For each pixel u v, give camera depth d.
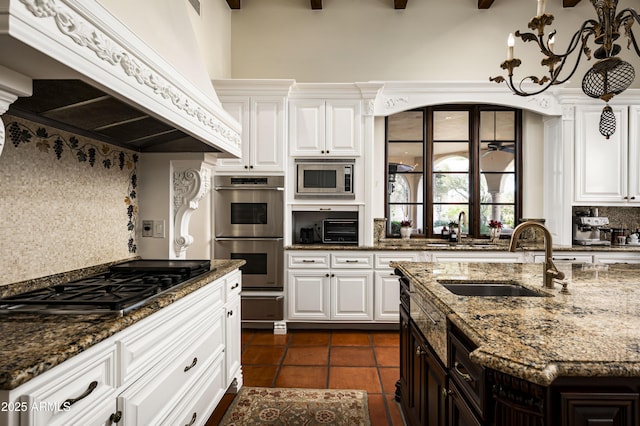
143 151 2.28
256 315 3.52
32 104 1.33
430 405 1.55
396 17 4.20
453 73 4.16
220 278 2.02
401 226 4.06
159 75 1.32
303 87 3.57
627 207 4.10
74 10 0.88
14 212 1.39
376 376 2.60
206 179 2.40
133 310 1.19
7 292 1.35
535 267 2.15
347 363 2.82
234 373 2.29
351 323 3.59
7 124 1.36
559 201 3.79
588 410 0.80
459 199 4.19
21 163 1.42
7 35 0.73
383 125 4.13
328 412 2.13
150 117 1.60
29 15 0.76
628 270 2.07
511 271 2.01
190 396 1.59
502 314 1.18
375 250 3.52
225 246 3.54
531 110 3.74
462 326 1.09
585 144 3.71
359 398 2.30
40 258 1.51
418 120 4.18
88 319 1.09
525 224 1.58
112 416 1.04
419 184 4.20
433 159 4.19
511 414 0.87
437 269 2.08
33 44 0.78
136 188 2.27
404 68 4.18
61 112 1.44
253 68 4.21
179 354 1.48
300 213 4.09
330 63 4.20
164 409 1.34
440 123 4.18
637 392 0.81
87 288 1.45
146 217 2.30
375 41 4.20
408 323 1.98
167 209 2.28
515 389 0.87
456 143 4.18
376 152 4.14
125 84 1.11
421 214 4.20
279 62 4.21
